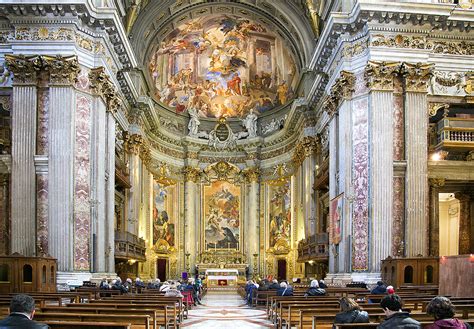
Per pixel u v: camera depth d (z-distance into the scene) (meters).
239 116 35.47
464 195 21.52
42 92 17.50
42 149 17.36
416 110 17.83
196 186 34.47
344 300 6.09
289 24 28.42
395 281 15.20
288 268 31.91
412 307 9.33
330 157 20.58
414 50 17.94
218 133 35.22
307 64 26.88
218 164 34.91
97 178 17.98
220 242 34.22
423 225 17.48
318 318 7.02
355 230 17.95
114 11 17.92
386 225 17.31
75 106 17.52
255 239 33.62
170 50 32.66
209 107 35.44
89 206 17.64
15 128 17.22
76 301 11.02
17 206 16.98
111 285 15.03
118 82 22.22
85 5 17.16
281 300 10.31
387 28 17.89
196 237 34.03
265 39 32.69
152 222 31.06
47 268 15.31
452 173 18.61
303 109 27.11
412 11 17.55
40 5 17.02
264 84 34.25
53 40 17.38
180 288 18.23
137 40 26.30
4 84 17.77
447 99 18.67
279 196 33.28
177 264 32.91
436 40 18.80
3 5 16.94
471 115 18.98
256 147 34.28
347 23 18.41
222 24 32.16
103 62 18.42
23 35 17.39
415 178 17.66
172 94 33.94
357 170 18.12
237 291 28.77
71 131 17.20
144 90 28.64
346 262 18.05
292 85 31.92
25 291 14.18
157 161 32.25
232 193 34.84
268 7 28.84
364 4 17.48
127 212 25.86
